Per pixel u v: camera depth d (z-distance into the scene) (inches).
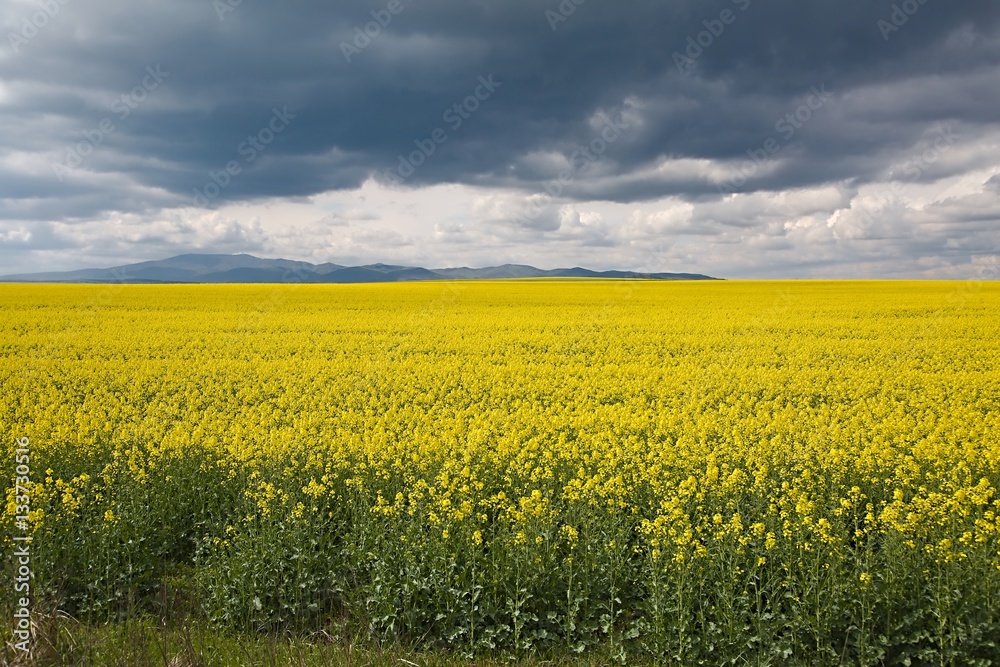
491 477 415.2
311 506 372.5
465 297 2060.8
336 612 316.5
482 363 992.9
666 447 460.4
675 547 297.0
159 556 358.3
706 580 291.6
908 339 1153.4
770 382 799.7
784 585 278.1
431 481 407.5
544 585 302.0
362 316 1535.4
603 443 488.4
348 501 380.2
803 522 302.7
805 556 288.4
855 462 437.1
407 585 291.6
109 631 284.5
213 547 340.5
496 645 285.4
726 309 1664.6
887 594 270.1
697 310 1648.6
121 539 337.1
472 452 464.1
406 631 291.7
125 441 519.2
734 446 493.4
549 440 520.4
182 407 730.2
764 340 1162.0
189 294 2097.7
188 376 872.3
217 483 421.4
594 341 1174.3
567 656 278.5
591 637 285.3
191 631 290.2
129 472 410.6
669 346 1117.1
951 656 250.4
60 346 1101.7
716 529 314.5
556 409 693.3
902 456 440.1
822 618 263.6
